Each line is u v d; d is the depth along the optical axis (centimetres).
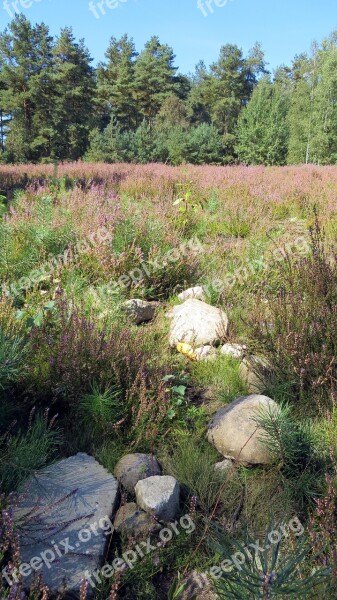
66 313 371
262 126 4412
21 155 4331
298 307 383
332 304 379
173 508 262
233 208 840
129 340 371
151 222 607
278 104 4491
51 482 271
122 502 266
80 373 334
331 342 352
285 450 283
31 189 916
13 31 4272
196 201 921
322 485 273
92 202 673
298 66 7325
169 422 333
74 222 596
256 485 284
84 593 201
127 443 316
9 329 353
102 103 5719
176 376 377
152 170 1518
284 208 941
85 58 4688
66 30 4559
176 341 431
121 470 286
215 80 6406
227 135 5066
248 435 300
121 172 1502
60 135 4475
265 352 381
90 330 354
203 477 284
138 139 3834
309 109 4303
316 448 296
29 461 271
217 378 387
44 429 302
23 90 4403
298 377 344
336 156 4034
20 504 253
